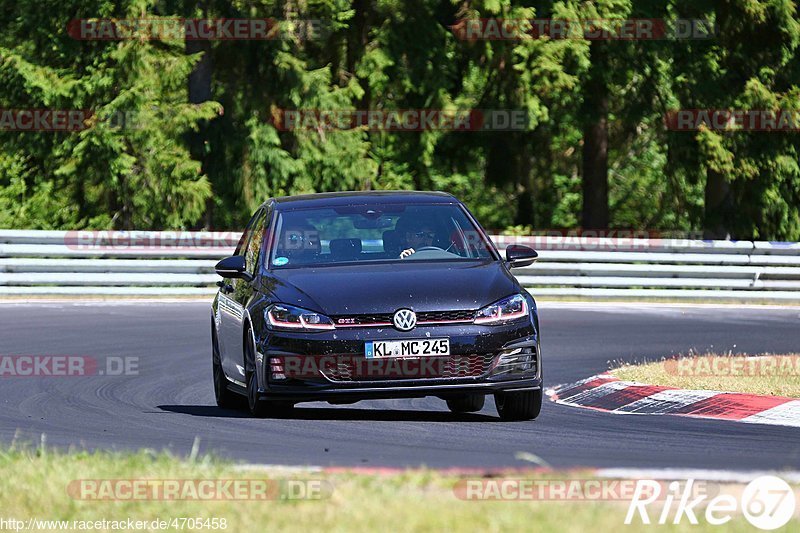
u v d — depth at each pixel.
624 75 105.88
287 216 37.59
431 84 103.69
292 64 97.94
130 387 44.66
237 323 36.41
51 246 75.12
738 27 102.44
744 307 76.56
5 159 111.62
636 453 28.09
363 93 103.31
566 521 18.80
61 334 59.22
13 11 105.44
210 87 99.19
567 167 149.38
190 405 40.44
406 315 32.53
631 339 60.75
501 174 114.94
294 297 33.41
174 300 73.56
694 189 145.25
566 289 80.75
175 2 96.56
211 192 98.94
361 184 102.62
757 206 107.38
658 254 82.06
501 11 97.12
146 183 100.44
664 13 104.19
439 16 105.56
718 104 103.81
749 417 35.84
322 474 22.91
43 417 36.81
